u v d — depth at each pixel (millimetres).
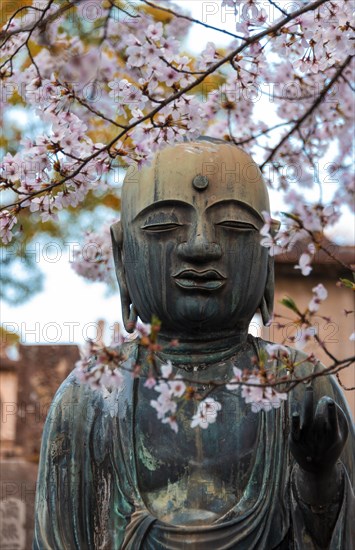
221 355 8828
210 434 8570
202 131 10367
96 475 8625
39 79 9086
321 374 8031
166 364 8734
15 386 12281
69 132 9086
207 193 8773
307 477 8086
